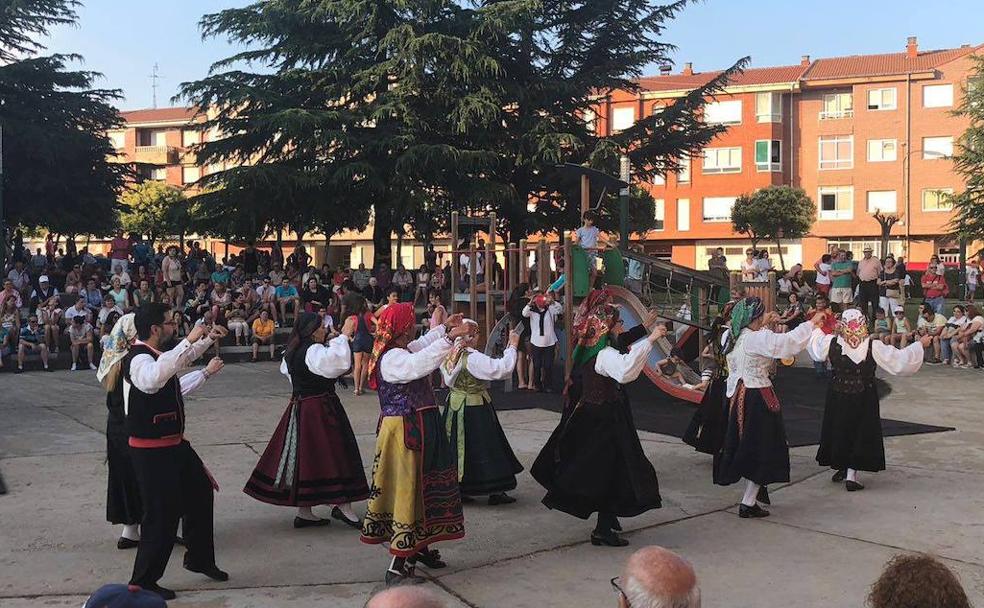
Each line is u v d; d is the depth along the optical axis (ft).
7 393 43.39
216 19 83.51
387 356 16.71
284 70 85.46
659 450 29.07
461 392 22.31
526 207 88.17
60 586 16.43
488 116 76.02
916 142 149.69
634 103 156.25
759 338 21.01
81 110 92.63
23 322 55.62
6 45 93.76
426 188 80.12
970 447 29.25
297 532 19.99
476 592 16.25
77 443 30.12
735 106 157.17
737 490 23.80
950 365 53.01
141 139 192.13
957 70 147.13
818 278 69.87
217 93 80.33
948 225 102.83
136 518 18.28
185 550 18.35
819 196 156.04
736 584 16.56
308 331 20.02
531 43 82.17
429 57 77.82
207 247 165.07
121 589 8.09
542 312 42.39
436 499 16.80
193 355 15.66
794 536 19.61
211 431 32.65
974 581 16.66
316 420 19.85
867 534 19.71
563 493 18.71
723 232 158.61
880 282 60.90
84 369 53.88
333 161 80.07
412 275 77.56
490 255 44.91
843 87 153.89
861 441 23.38
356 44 82.79
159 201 157.69
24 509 21.68
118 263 68.03
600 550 18.71
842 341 23.80
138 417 15.52
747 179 156.56
